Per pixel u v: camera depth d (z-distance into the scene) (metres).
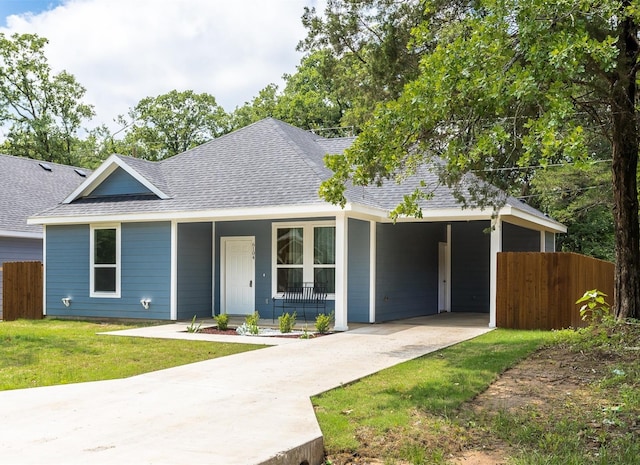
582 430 5.78
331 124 39.22
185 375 8.16
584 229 29.50
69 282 17.48
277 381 7.74
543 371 8.28
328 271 15.91
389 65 14.09
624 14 8.09
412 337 12.48
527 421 6.04
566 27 7.71
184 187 16.86
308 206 14.00
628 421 5.96
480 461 5.08
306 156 16.78
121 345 11.24
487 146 8.02
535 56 7.41
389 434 5.63
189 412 6.10
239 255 17.12
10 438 5.14
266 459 4.59
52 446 4.90
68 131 40.38
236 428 5.50
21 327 14.96
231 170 17.00
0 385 7.67
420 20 13.32
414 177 16.84
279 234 16.59
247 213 14.62
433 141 9.53
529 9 7.55
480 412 6.38
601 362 8.49
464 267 20.41
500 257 14.19
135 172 16.95
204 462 4.50
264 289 16.72
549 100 7.64
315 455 5.16
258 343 11.53
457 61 8.00
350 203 13.55
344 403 6.63
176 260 15.95
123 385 7.48
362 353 10.20
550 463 4.90
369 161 8.80
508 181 12.89
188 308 16.39
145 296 16.31
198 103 45.94
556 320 13.54
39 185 24.50
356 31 15.70
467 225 20.44
